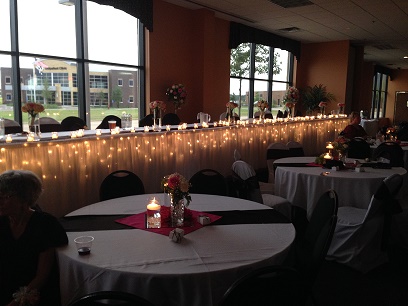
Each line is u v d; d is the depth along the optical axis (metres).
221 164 5.51
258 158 6.45
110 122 4.14
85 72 6.97
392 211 3.11
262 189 4.36
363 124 11.27
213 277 1.61
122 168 4.01
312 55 12.52
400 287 2.89
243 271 1.67
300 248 2.46
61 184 3.44
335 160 4.13
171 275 1.58
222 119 6.79
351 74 12.91
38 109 3.40
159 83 7.98
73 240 1.96
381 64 18.31
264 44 10.53
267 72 11.72
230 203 2.70
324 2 7.41
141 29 7.71
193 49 8.57
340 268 3.18
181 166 4.76
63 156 3.43
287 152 5.15
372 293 2.79
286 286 1.48
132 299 1.21
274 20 9.16
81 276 1.69
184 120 8.62
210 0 7.54
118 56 7.48
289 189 3.98
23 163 3.12
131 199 2.78
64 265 1.77
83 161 3.62
